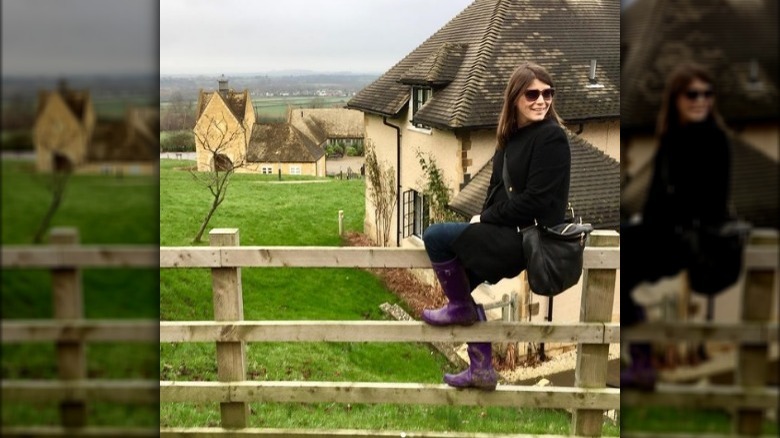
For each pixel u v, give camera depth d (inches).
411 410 206.8
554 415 235.8
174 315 418.9
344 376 322.7
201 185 911.0
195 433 134.4
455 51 594.2
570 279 106.1
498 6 627.8
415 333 128.0
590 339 126.9
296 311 531.5
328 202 978.1
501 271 110.5
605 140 563.2
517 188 106.9
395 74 720.3
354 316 538.0
